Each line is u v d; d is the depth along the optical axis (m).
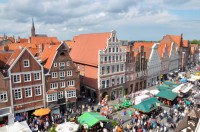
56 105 44.06
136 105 43.41
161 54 83.31
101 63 53.72
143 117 41.22
